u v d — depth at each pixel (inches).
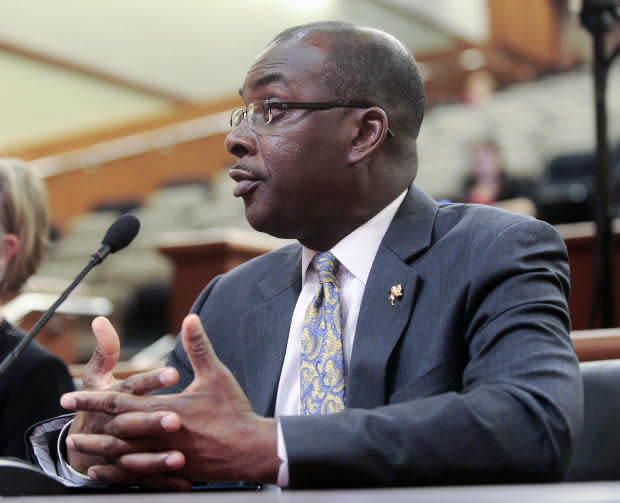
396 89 119.6
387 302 108.6
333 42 117.9
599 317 220.4
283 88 116.0
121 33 689.0
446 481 85.0
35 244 172.4
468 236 109.3
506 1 873.5
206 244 271.0
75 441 89.9
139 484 90.7
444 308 105.3
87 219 737.6
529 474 85.6
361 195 116.1
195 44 724.7
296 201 115.1
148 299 569.6
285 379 114.6
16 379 154.9
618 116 636.7
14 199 168.2
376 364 104.3
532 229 107.0
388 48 120.6
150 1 669.3
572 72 877.2
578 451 106.0
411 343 105.4
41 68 691.4
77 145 767.1
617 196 321.7
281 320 118.8
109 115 769.6
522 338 94.7
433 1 771.4
